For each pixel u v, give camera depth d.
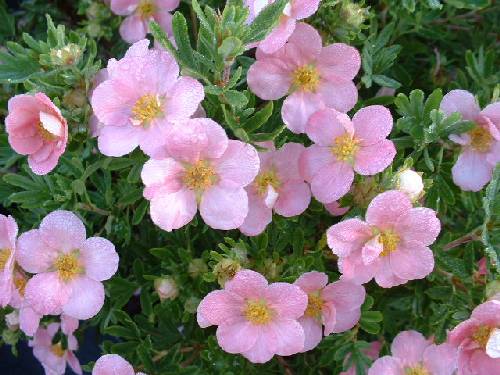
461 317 0.19
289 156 0.20
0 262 0.20
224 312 0.18
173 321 0.23
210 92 0.17
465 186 0.20
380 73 0.24
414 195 0.18
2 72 0.21
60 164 0.22
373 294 0.23
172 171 0.17
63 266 0.19
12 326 0.24
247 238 0.22
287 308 0.18
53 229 0.19
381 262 0.18
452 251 0.22
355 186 0.19
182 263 0.21
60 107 0.19
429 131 0.19
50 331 0.25
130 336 0.22
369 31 0.25
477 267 0.20
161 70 0.17
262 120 0.18
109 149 0.17
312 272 0.19
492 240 0.19
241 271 0.18
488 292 0.19
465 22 0.27
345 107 0.21
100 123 0.18
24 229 0.24
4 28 0.28
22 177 0.21
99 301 0.19
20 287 0.20
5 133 0.23
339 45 0.20
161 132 0.17
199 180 0.18
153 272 0.23
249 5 0.19
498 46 0.28
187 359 0.23
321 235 0.23
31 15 0.28
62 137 0.18
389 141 0.18
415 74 0.28
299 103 0.20
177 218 0.18
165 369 0.22
